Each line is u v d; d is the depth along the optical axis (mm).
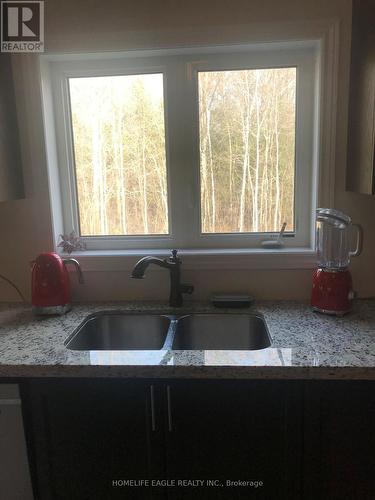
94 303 1889
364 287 1825
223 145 1891
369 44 1453
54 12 1729
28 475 1381
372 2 1422
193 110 1867
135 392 1312
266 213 1937
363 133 1519
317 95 1746
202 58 1830
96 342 1776
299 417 1285
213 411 1309
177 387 1299
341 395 1267
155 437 1336
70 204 1989
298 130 1848
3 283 1956
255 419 1304
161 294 1908
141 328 1787
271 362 1263
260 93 1841
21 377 1326
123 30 1725
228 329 1757
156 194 1961
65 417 1347
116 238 2010
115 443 1353
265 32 1670
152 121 1900
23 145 1819
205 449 1335
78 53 1763
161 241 1993
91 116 1923
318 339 1425
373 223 1766
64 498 1407
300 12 1651
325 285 1640
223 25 1682
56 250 1917
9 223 1896
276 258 1825
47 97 1851
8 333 1559
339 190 1752
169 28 1704
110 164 1955
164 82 1860
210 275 1873
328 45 1654
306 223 1913
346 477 1319
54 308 1737
